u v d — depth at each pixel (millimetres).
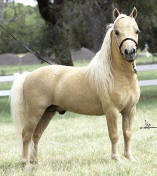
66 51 21828
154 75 35594
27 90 9391
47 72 9414
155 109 17359
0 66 58938
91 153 10297
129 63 8633
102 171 8242
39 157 10289
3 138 13406
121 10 19922
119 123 14562
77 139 12445
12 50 65438
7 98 27906
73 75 9281
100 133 13141
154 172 8164
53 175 8250
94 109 9164
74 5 25188
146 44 30422
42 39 22359
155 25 27156
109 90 8734
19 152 11000
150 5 22000
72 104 9242
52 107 9703
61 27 22422
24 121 9508
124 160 9117
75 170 8492
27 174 8453
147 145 10961
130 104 8977
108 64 8797
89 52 54188
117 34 8562
